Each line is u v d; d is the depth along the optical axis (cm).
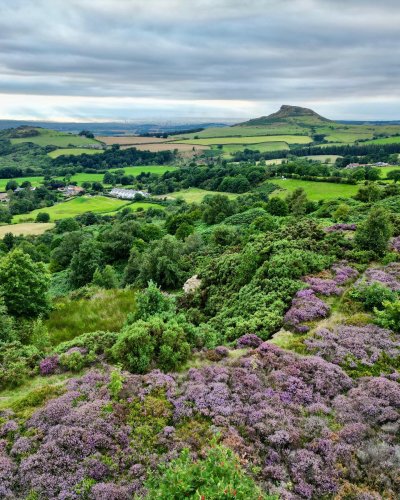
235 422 1239
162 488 734
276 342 1805
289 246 2986
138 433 1187
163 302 2078
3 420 1246
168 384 1421
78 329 2570
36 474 1033
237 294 2612
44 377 1566
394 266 2598
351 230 3666
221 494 670
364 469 1048
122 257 5981
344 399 1330
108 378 1460
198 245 5238
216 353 1694
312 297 2158
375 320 1869
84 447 1114
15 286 2697
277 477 1028
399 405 1278
